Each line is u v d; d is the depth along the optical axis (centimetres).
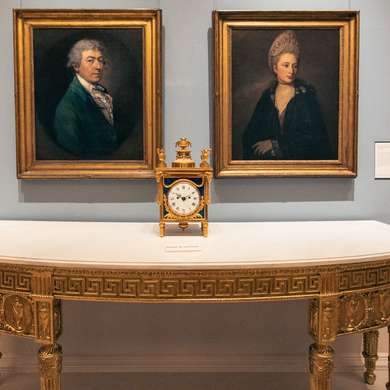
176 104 198
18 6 195
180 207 164
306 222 197
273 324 211
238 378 205
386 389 197
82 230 177
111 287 136
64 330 210
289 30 194
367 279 143
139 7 196
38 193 201
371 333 199
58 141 197
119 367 210
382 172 202
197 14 196
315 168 198
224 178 199
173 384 200
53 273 137
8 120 199
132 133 197
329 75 196
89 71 195
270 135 197
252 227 184
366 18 198
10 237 163
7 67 197
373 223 193
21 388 196
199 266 131
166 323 211
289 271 137
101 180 200
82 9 191
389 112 200
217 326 211
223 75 194
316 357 141
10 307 143
